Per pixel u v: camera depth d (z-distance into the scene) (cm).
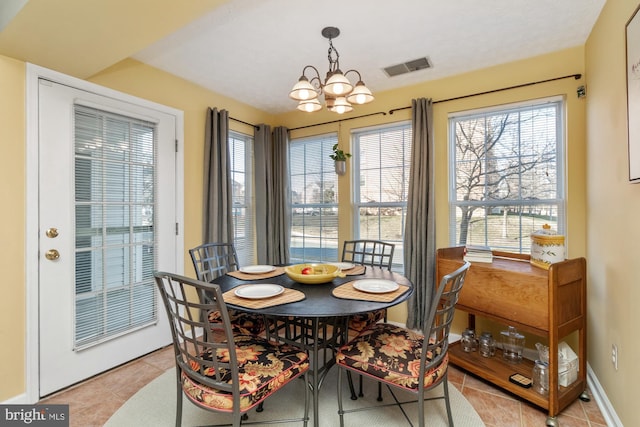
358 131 336
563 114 240
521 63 251
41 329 195
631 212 151
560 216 242
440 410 186
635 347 147
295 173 385
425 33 214
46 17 149
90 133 221
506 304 201
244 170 364
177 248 278
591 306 211
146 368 235
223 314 122
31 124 191
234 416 125
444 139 284
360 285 186
